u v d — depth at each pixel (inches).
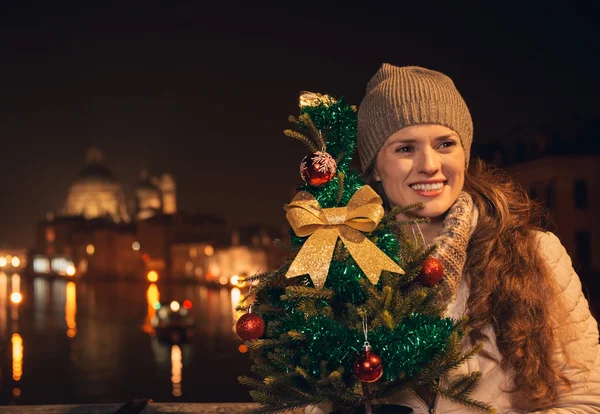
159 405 135.9
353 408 77.5
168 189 5989.2
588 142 1306.6
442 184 87.5
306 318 75.9
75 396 1412.4
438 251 81.6
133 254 5142.7
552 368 80.6
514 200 90.5
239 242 4062.5
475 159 97.0
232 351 1883.6
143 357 1850.4
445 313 84.6
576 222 1272.1
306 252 76.1
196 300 3361.2
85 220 5595.5
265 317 83.5
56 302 3467.0
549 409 81.6
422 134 86.4
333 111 85.7
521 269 83.4
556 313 82.4
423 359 74.1
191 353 1877.5
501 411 83.4
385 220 80.0
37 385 1531.7
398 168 87.8
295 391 77.9
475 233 87.4
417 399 85.4
